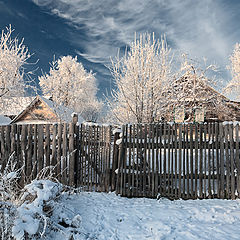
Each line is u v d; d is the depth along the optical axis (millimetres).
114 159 4648
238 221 3121
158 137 4598
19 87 9539
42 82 20734
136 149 4711
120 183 4527
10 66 9758
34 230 2332
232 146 4223
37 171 4676
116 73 6961
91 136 4770
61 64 29500
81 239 2729
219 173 4262
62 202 3740
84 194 4504
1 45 10344
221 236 2707
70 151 4676
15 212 2551
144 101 6625
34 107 15938
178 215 3420
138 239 2744
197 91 9102
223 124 4312
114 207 3820
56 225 2885
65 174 4617
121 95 7383
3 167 4672
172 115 7820
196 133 4344
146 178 4539
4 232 2344
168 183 4316
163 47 6824
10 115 17219
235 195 4156
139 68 6750
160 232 2863
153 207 3820
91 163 4730
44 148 4719
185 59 8594
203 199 4195
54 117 15070
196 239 2660
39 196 2861
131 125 4594
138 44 6840
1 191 3018
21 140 4734
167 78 6926
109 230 3012
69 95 22484
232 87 10047
